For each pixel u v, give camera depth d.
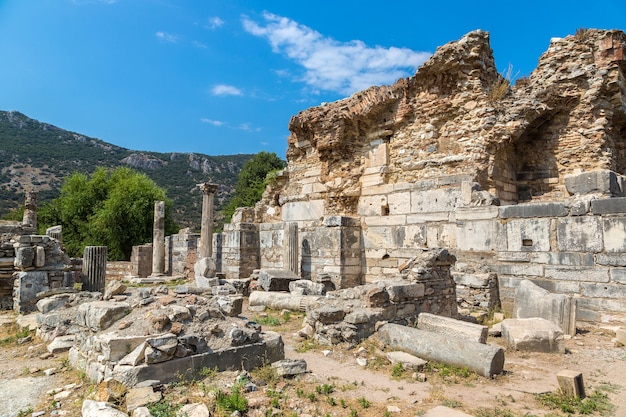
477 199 12.43
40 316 8.94
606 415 5.00
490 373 6.30
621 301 9.25
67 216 39.75
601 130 13.31
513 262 11.04
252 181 49.47
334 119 17.81
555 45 14.15
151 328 5.86
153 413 4.48
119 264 30.98
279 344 6.77
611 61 13.26
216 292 8.05
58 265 12.48
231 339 6.23
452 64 14.21
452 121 14.55
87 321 6.60
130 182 38.91
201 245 21.97
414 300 9.04
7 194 70.56
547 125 14.53
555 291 10.23
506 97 14.06
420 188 14.42
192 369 5.64
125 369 5.16
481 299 10.96
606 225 9.60
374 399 5.46
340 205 17.38
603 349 7.86
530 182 14.76
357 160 17.41
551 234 10.43
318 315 8.27
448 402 5.36
